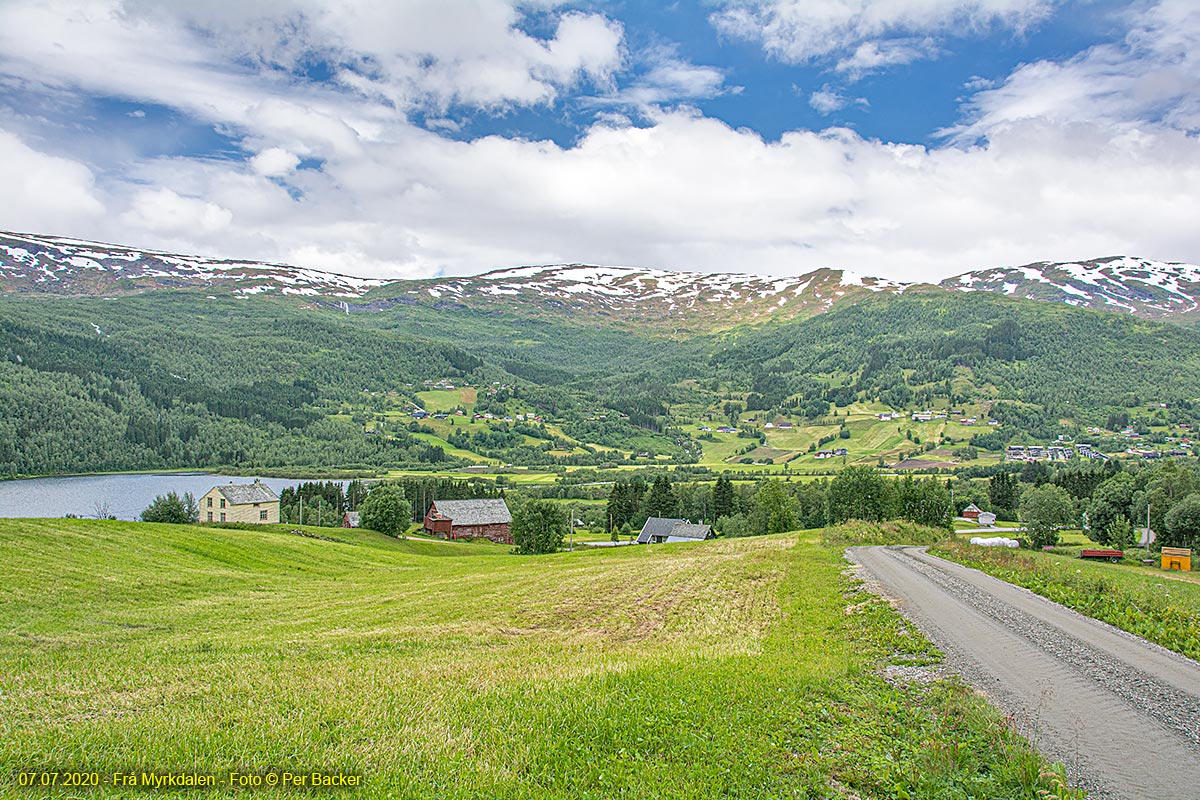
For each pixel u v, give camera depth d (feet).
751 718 44.11
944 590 113.39
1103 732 46.26
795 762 37.91
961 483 644.69
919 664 64.49
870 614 90.74
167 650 74.84
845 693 52.11
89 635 83.87
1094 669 63.72
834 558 165.48
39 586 108.99
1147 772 39.34
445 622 101.81
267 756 36.37
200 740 38.91
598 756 37.27
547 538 323.98
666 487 497.87
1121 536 352.08
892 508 413.39
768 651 70.18
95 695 51.60
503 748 37.99
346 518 428.56
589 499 604.08
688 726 42.04
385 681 55.26
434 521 426.10
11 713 46.19
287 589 141.90
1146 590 117.50
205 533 195.00
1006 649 70.95
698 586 127.44
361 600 127.24
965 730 44.83
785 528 413.59
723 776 35.29
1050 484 453.58
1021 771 37.11
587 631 92.17
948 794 34.86
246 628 96.12
